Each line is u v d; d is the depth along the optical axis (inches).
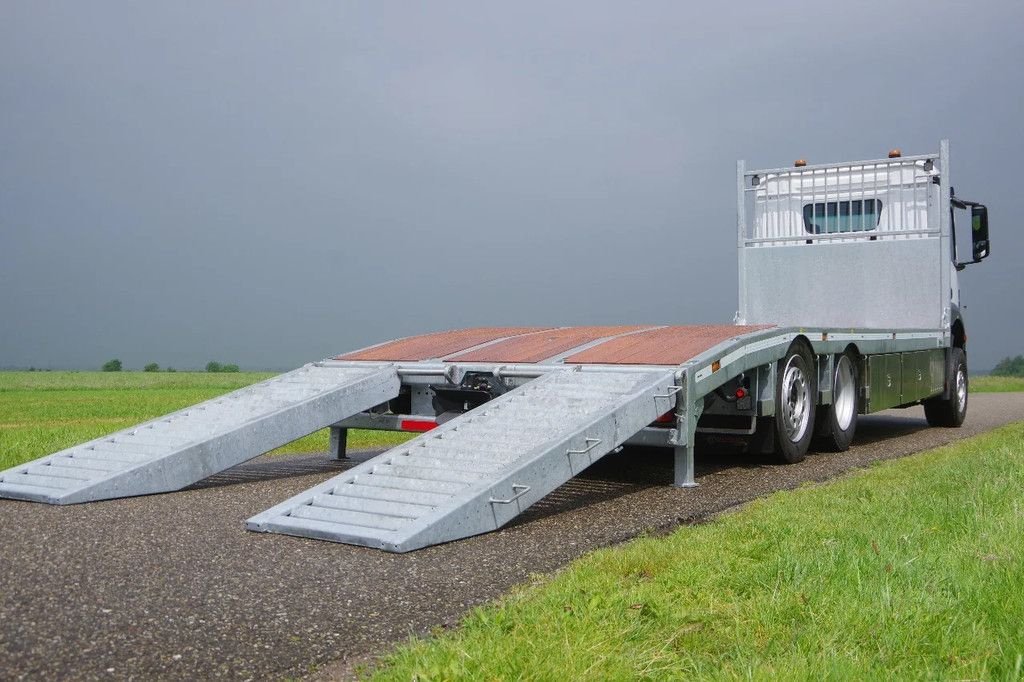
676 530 231.8
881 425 568.1
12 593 171.5
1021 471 267.7
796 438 367.9
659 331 379.6
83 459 317.7
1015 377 1370.6
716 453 406.0
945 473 281.7
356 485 257.3
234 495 296.5
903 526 201.5
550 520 249.3
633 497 287.4
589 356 339.0
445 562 199.6
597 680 119.8
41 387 1423.5
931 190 478.3
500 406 300.8
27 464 314.3
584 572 175.9
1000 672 120.8
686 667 125.0
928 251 479.2
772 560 170.4
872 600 145.5
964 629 134.6
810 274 501.7
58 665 135.1
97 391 1259.8
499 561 200.8
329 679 132.7
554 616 145.0
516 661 125.1
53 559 199.2
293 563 197.8
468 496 227.5
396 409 401.7
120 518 251.0
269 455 426.6
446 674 122.5
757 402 344.5
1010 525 194.1
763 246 513.7
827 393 388.5
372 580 184.2
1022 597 143.7
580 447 259.6
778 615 141.1
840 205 499.8
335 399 341.7
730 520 229.9
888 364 445.4
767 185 515.5
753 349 335.0
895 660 124.7
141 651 141.9
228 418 334.6
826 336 382.6
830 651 126.0
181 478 301.0
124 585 177.8
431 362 363.6
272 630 153.0
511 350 373.1
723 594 156.6
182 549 210.7
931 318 479.5
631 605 148.3
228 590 175.5
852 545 180.7
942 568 162.6
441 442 280.2
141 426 343.9
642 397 284.2
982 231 537.6
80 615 158.6
